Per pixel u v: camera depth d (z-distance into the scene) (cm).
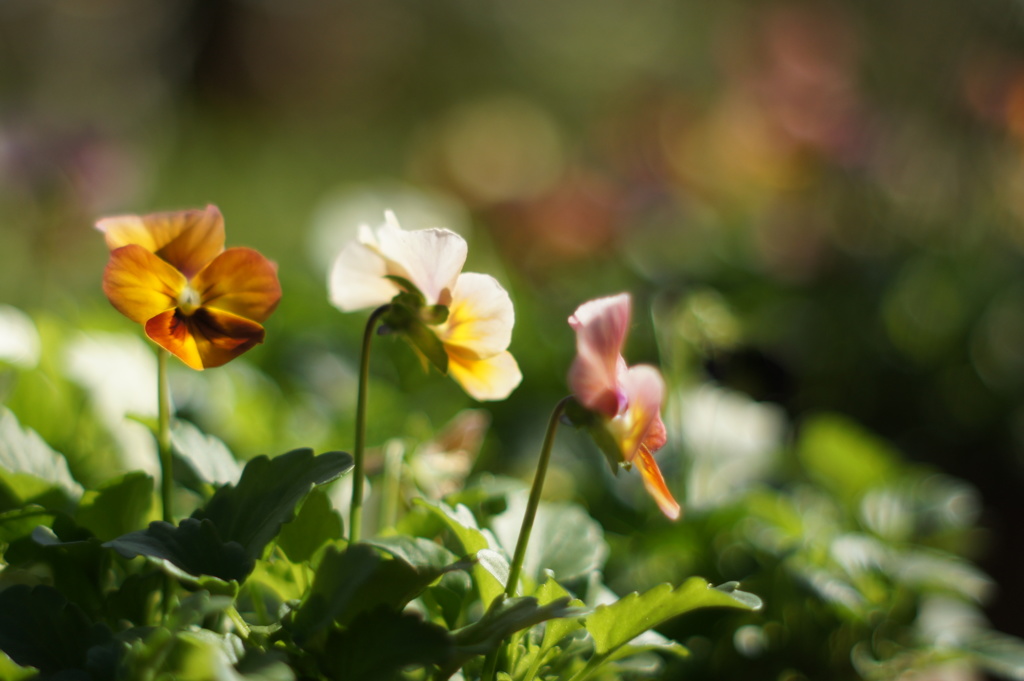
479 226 157
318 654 47
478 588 50
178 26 411
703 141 171
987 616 107
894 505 68
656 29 427
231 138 362
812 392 131
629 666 52
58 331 65
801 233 156
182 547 47
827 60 172
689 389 77
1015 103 158
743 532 65
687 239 158
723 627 61
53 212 121
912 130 185
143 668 44
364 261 50
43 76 363
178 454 53
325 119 414
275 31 421
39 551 51
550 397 96
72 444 62
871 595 61
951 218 163
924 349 136
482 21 456
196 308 48
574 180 152
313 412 80
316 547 50
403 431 69
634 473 71
